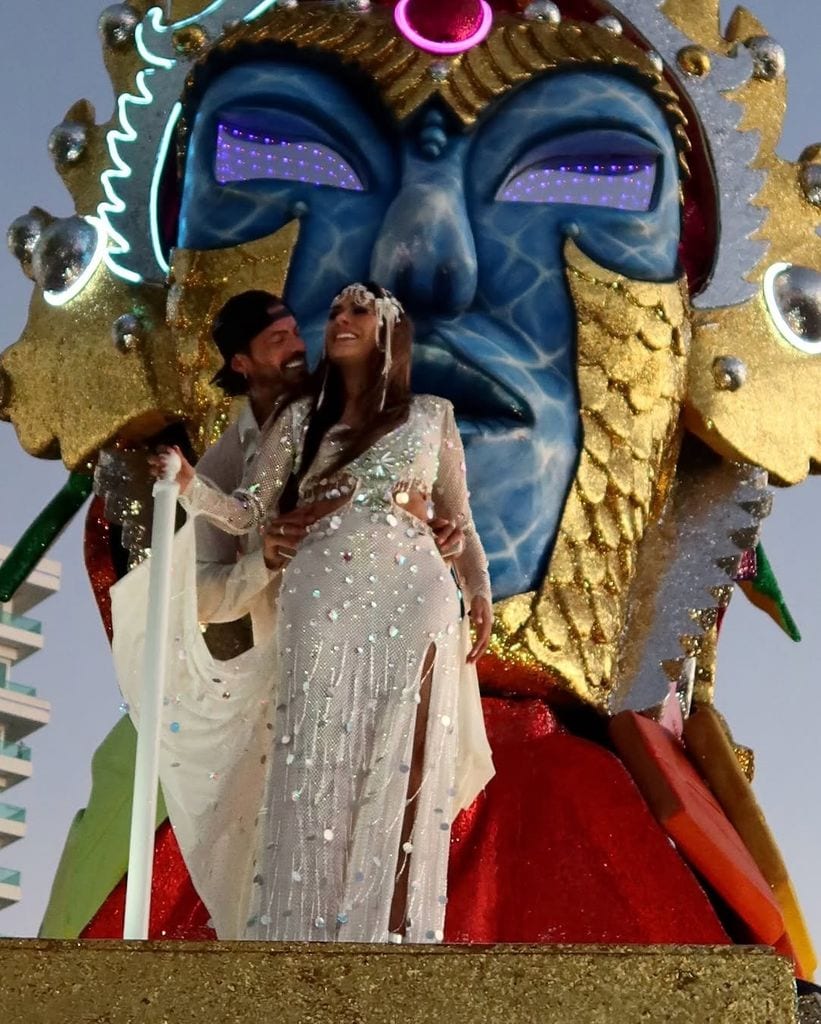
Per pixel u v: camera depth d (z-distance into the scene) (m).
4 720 24.05
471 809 12.59
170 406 14.22
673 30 15.38
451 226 13.37
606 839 12.38
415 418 9.91
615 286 13.80
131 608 9.93
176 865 12.47
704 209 15.16
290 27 14.26
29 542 14.53
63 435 14.40
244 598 9.94
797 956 13.02
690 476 14.67
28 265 15.01
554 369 13.61
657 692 13.91
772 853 13.11
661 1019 7.26
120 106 15.01
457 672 9.59
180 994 7.20
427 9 14.13
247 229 13.86
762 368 14.66
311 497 9.79
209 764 9.80
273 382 10.34
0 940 7.24
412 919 9.09
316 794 9.20
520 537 13.31
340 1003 7.23
